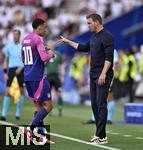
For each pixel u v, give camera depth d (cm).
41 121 3045
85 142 3161
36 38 2981
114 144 3103
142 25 7056
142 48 6700
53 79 5075
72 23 8294
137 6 7562
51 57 2984
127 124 4362
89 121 4278
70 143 3122
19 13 8019
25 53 3012
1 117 4334
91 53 3131
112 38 3072
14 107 5516
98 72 3105
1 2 8544
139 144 3127
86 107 6216
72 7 8750
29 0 8631
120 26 7119
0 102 6059
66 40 3231
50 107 3034
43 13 8506
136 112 4475
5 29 8038
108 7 8281
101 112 3086
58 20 8444
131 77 6191
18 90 4347
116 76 5572
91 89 3148
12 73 4347
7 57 4391
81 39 6912
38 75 2989
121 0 8375
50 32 8231
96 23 3100
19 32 4338
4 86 6706
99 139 3117
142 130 3881
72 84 6850
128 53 6253
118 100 6575
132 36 7125
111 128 3988
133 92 6388
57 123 4256
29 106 5838
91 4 8469
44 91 2997
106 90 3081
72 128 3903
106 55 3055
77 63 6912
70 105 6481
